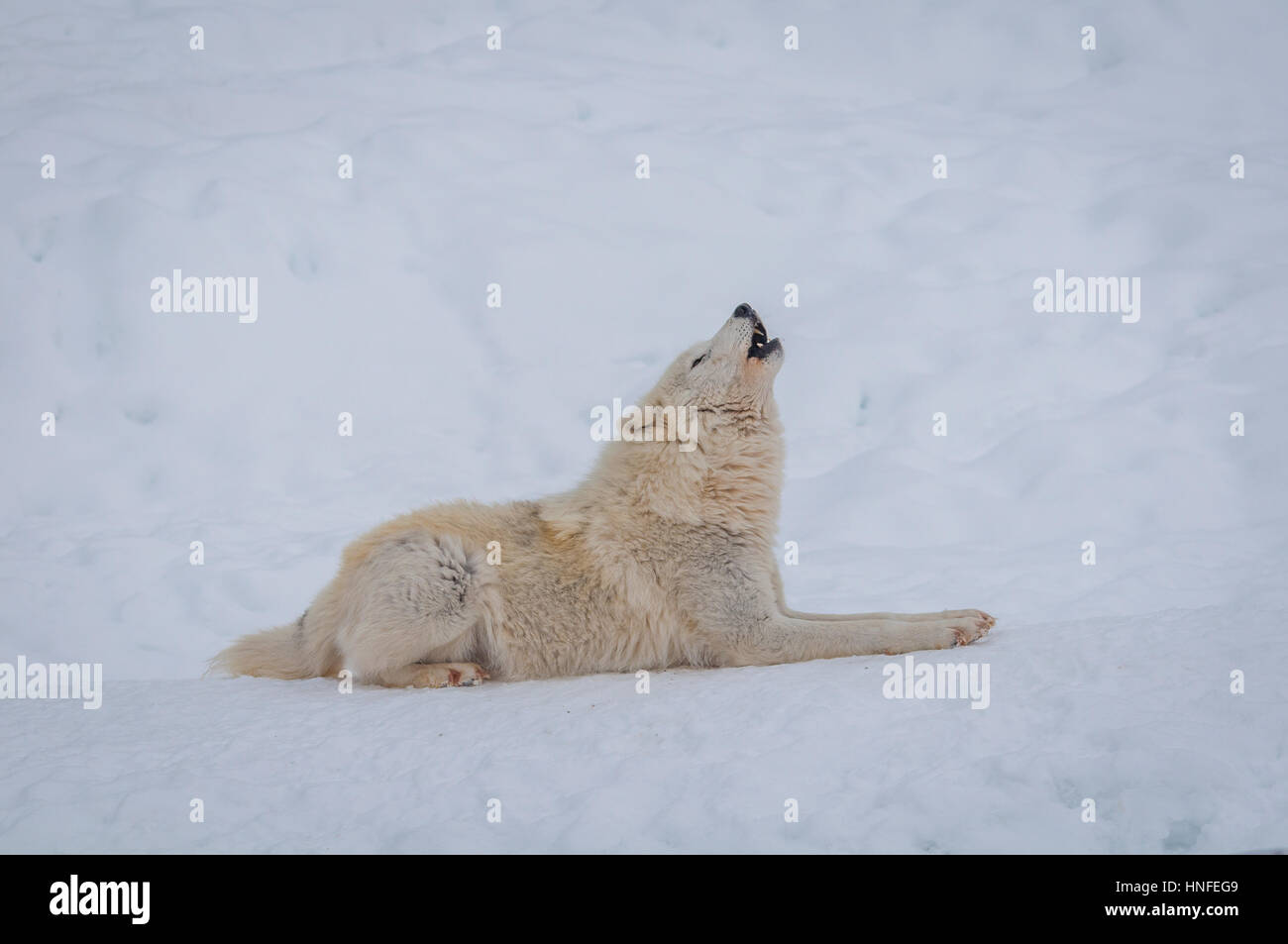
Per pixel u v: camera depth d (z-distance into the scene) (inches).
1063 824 128.6
